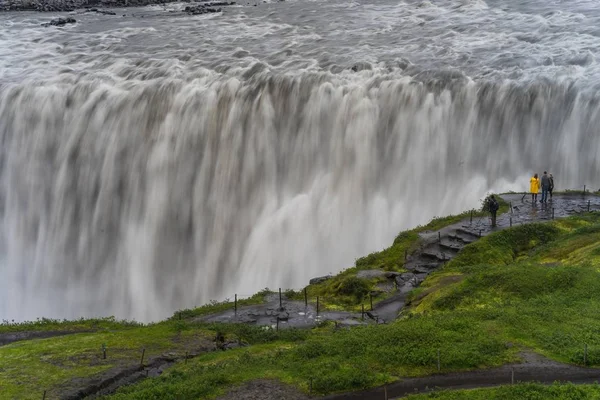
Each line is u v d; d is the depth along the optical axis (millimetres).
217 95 80750
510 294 39781
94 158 82500
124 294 77125
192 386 31219
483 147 72438
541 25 98250
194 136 79812
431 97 74625
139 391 31766
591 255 42969
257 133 78375
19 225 85250
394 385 30125
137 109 82438
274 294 50375
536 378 29516
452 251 51188
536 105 70625
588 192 62031
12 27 124812
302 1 142125
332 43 100375
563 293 38781
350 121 76062
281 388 30766
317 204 74438
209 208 77875
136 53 100500
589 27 93625
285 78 80438
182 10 139000
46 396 33438
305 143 77250
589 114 67250
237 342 40219
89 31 118875
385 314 43344
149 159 80500
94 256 80500
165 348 39406
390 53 91000
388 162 74688
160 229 78750
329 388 30203
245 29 115312
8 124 86625
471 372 30562
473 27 102250
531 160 70375
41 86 87562
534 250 48812
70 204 82875
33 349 40062
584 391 27422
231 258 75312
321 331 41156
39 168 84875
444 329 35250
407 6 125938
